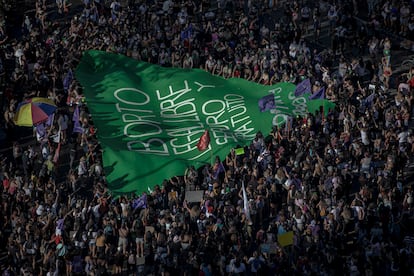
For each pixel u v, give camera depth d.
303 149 55.78
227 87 63.41
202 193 53.78
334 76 63.25
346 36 68.25
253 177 53.50
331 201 51.88
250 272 48.44
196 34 67.31
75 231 50.53
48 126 58.62
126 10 69.44
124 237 50.41
